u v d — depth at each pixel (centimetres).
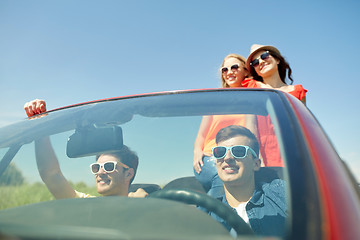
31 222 65
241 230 92
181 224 64
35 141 124
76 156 120
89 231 52
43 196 100
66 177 112
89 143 121
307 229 58
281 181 94
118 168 114
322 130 101
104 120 130
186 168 111
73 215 68
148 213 68
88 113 138
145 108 135
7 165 110
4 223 60
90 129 126
